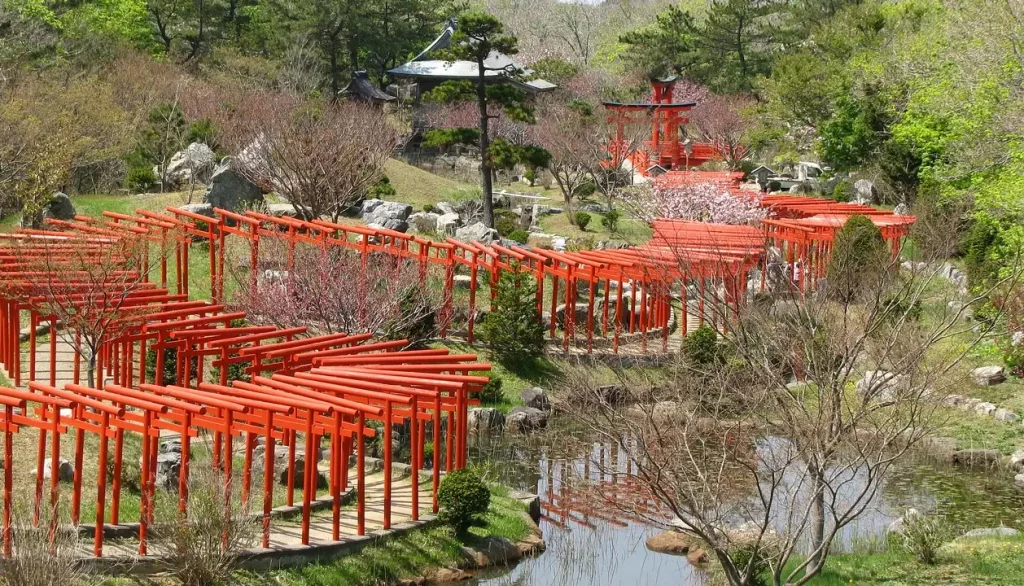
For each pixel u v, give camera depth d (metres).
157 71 55.78
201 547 16.00
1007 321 29.17
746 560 16.95
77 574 15.12
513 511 20.73
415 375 19.42
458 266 36.34
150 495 16.83
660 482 17.08
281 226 36.69
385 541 18.16
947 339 30.75
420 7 80.25
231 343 21.33
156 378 22.72
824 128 58.75
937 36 45.81
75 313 21.73
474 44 47.69
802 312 21.12
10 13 54.50
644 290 32.03
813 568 16.69
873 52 59.00
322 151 37.47
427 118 70.81
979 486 23.81
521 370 30.38
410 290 29.45
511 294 30.86
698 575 18.69
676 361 23.97
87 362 23.91
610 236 48.78
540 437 26.80
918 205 38.28
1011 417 27.25
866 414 18.08
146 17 74.00
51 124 37.38
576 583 18.36
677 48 83.81
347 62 81.56
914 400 18.56
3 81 43.47
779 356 21.45
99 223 31.91
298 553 17.12
